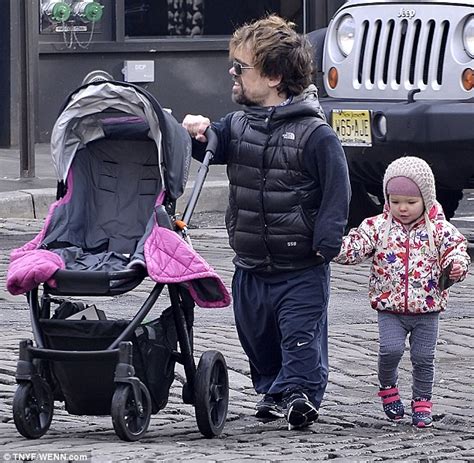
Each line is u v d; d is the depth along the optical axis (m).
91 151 12.95
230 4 37.75
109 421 13.09
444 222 12.91
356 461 11.29
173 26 37.12
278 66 12.55
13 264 12.02
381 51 21.50
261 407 13.10
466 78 20.70
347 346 16.64
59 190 12.83
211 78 37.28
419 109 20.70
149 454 11.27
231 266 21.56
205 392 12.13
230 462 11.01
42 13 34.88
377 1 21.59
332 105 21.77
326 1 36.59
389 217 12.97
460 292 20.27
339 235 12.23
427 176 12.77
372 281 13.08
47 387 12.07
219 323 17.81
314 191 12.48
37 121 35.25
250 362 13.33
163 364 12.21
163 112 12.20
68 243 12.56
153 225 12.17
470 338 17.20
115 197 12.87
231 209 12.91
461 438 12.56
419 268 12.88
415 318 13.03
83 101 12.42
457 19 20.78
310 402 12.57
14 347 15.91
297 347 12.52
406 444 12.19
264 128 12.56
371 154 21.39
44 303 12.33
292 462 11.13
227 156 12.90
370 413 13.59
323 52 22.44
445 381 15.04
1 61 34.78
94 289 11.82
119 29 36.06
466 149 20.58
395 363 13.09
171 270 11.84
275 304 12.68
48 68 35.25
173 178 12.30
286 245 12.51
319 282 12.66
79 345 11.91
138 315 11.83
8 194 26.84
